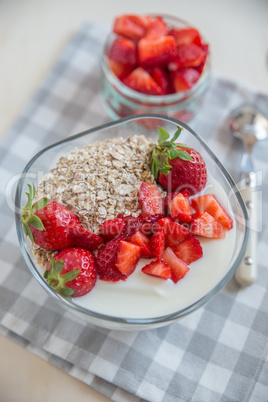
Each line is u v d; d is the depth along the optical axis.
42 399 0.45
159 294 0.42
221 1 0.62
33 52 0.59
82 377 0.46
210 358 0.46
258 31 0.61
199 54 0.54
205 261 0.43
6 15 0.61
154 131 0.47
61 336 0.47
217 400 0.45
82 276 0.41
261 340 0.47
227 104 0.57
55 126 0.55
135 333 0.47
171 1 0.62
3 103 0.57
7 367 0.46
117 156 0.46
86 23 0.60
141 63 0.55
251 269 0.48
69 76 0.58
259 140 0.55
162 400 0.45
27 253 0.43
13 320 0.47
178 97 0.54
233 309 0.48
